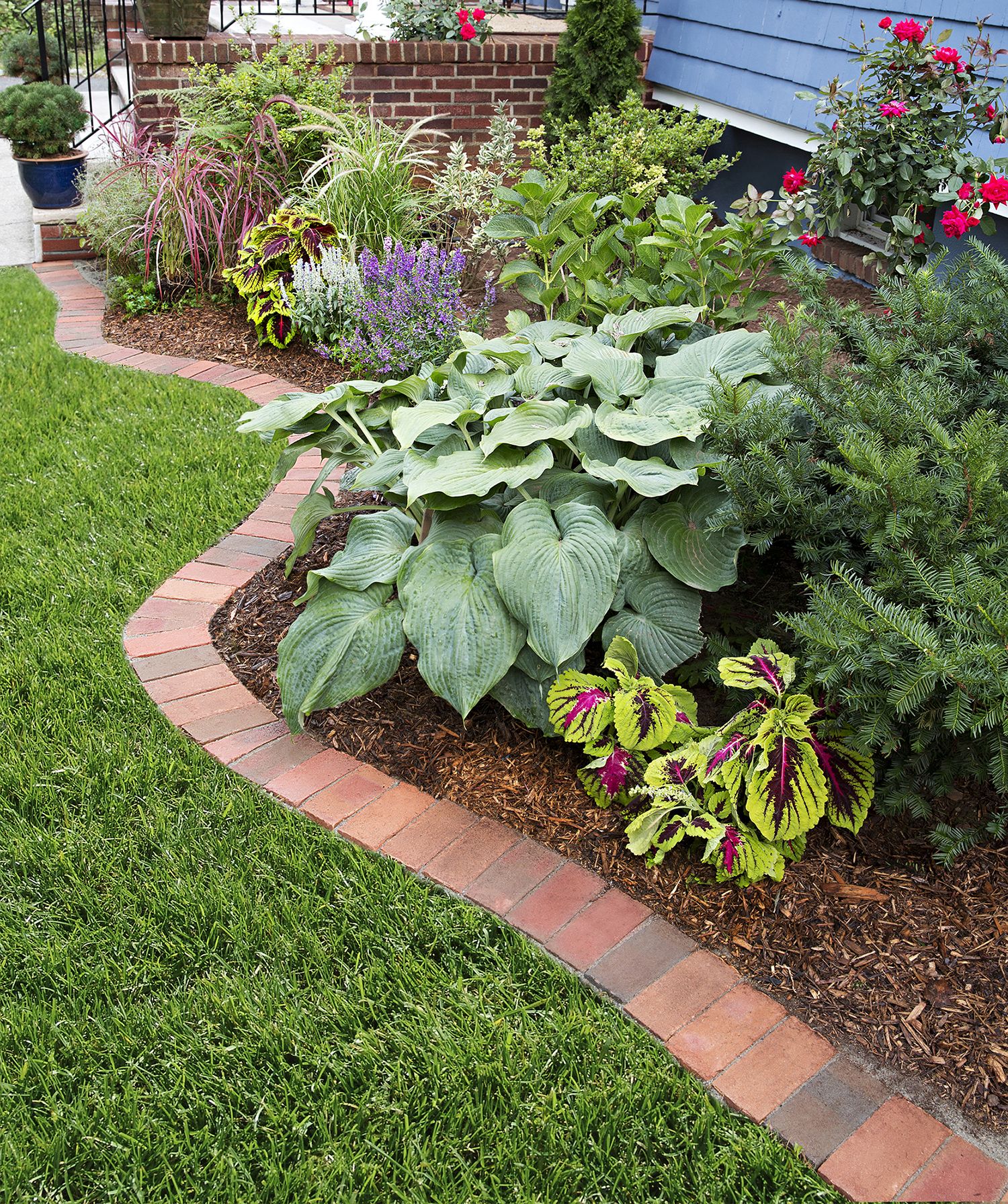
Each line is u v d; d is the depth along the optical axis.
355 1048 1.95
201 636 3.21
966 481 2.19
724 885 2.34
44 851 2.38
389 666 2.67
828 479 2.64
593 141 6.02
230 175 5.91
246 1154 1.79
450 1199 1.72
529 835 2.48
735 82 6.39
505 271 4.66
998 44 4.50
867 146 4.15
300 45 6.75
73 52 10.85
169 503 3.93
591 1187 1.73
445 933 2.19
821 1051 1.98
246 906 2.24
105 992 2.06
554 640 2.47
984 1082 1.92
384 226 5.71
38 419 4.59
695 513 2.80
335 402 3.12
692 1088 1.90
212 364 5.37
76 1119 1.82
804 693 2.51
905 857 2.41
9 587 3.38
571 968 2.14
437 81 7.20
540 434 2.65
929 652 2.00
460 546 2.73
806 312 3.02
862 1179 1.76
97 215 6.30
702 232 4.30
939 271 5.14
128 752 2.69
